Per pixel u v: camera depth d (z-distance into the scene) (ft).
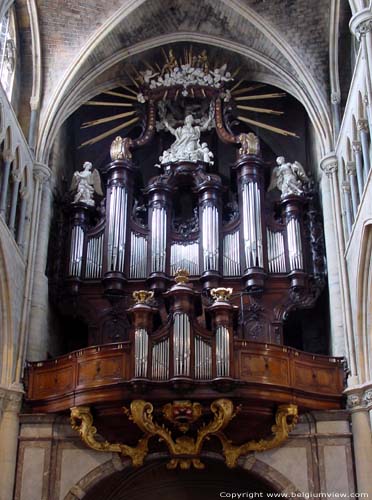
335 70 77.10
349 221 70.95
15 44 75.97
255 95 89.45
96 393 62.18
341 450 64.18
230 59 86.84
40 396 66.08
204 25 82.53
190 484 77.10
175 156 81.15
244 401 61.93
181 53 87.51
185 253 76.89
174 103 86.79
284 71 80.94
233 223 78.38
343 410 65.26
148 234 78.43
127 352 63.05
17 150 70.18
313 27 77.87
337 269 71.61
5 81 73.05
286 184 79.87
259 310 74.02
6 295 66.03
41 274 72.95
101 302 75.46
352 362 66.03
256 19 78.28
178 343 61.77
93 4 77.56
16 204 69.97
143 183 87.30
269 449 64.69
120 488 74.49
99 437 65.62
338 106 76.48
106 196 80.84
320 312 79.92
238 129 90.17
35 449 65.41
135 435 64.64
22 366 67.41
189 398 60.90
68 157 87.66
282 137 89.25
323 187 75.97
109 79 85.92
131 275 76.13
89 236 78.43
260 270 74.13
